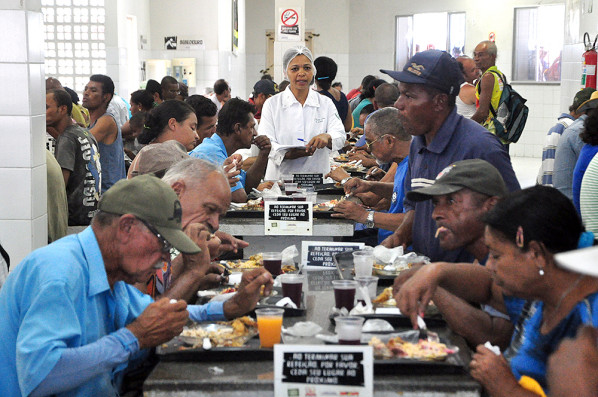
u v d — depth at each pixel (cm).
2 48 427
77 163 485
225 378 189
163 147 318
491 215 184
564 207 177
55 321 191
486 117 746
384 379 189
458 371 191
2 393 200
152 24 1464
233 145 454
